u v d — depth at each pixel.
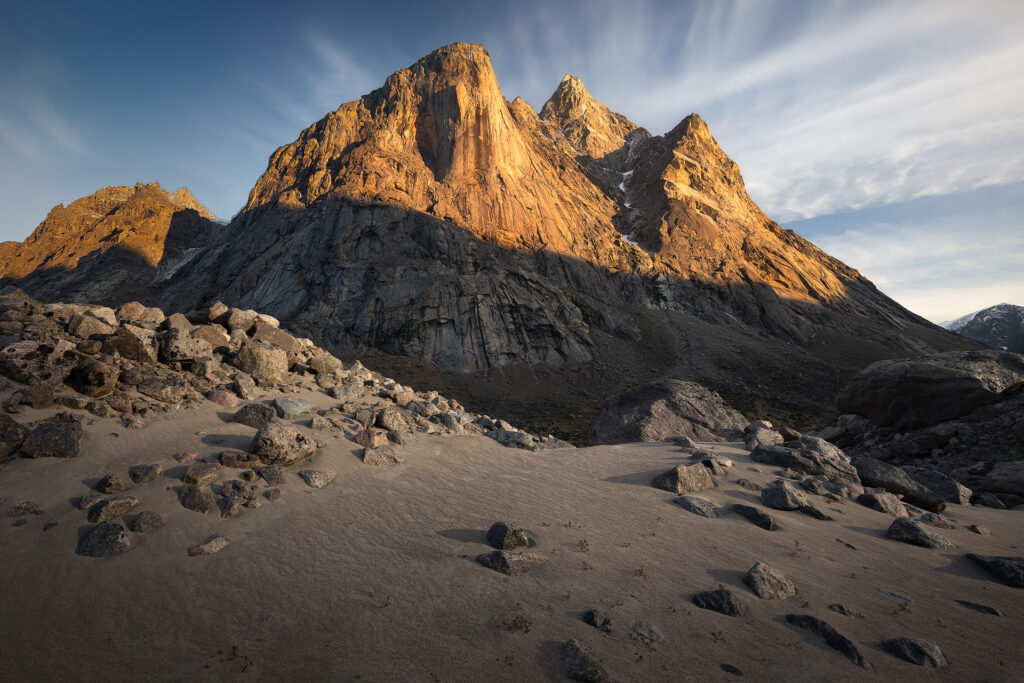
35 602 6.31
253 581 7.05
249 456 10.19
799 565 7.91
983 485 15.18
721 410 20.86
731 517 9.70
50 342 12.27
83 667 5.47
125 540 7.39
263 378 15.33
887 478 12.57
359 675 5.40
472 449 13.61
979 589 7.55
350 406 14.75
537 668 5.45
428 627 6.18
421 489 10.45
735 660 5.62
